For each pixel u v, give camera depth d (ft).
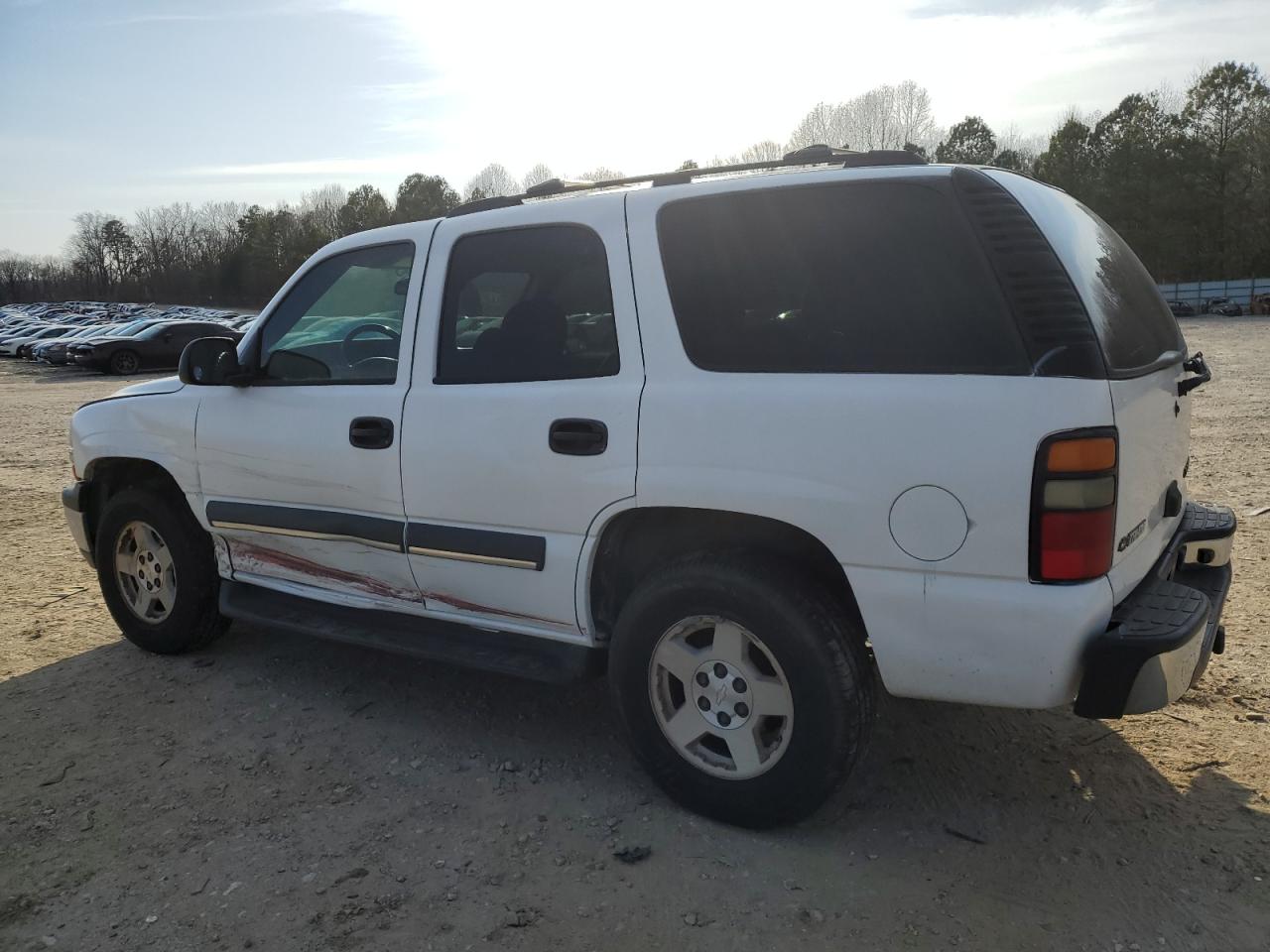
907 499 8.39
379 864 9.45
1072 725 11.85
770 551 9.56
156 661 14.97
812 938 8.15
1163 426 9.46
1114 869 8.95
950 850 9.36
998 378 8.12
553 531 10.37
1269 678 12.82
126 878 9.34
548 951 8.12
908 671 8.68
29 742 12.32
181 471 13.89
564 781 10.98
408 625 12.18
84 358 85.71
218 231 365.81
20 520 26.14
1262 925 8.09
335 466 12.03
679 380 9.54
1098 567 8.05
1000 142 261.03
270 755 11.80
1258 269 202.08
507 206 11.53
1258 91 209.77
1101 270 9.39
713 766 9.86
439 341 11.38
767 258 9.32
